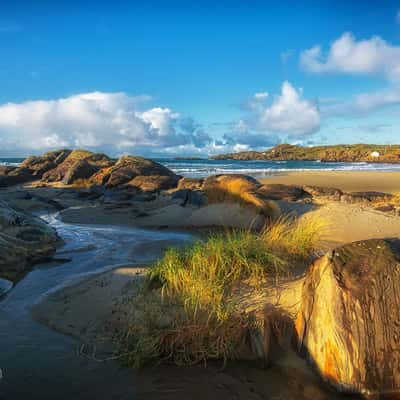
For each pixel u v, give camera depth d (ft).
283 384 11.32
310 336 11.88
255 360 12.48
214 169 165.68
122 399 10.86
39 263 25.79
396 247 12.46
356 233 33.96
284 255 18.89
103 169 88.99
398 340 10.75
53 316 16.58
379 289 11.35
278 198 46.68
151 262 24.21
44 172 109.60
